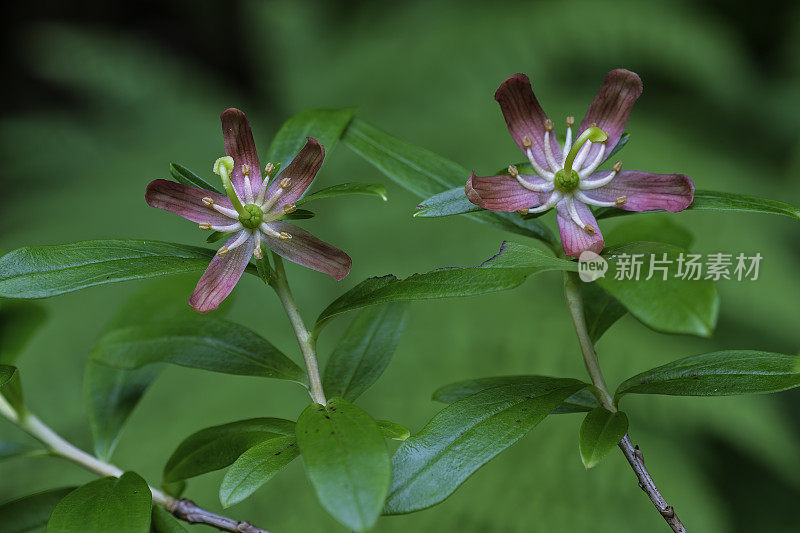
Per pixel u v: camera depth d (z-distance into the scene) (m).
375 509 0.30
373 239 0.81
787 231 0.88
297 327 0.33
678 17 0.96
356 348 0.35
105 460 0.36
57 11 1.24
